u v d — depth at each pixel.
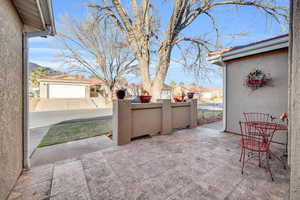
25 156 2.21
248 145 2.30
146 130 3.95
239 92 4.18
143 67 5.99
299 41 0.73
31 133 4.49
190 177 2.01
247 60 3.96
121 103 3.36
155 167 2.30
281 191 1.70
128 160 2.55
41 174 2.08
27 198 1.59
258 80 3.56
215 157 2.67
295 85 0.74
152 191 1.72
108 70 13.95
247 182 1.89
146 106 3.92
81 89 17.89
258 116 3.77
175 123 4.80
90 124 5.96
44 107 12.98
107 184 1.85
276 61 3.42
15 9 1.92
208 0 5.27
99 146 3.28
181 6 5.20
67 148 3.14
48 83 15.91
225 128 4.59
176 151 2.97
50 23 2.41
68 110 11.96
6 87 1.63
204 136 4.10
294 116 0.75
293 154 0.74
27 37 2.32
